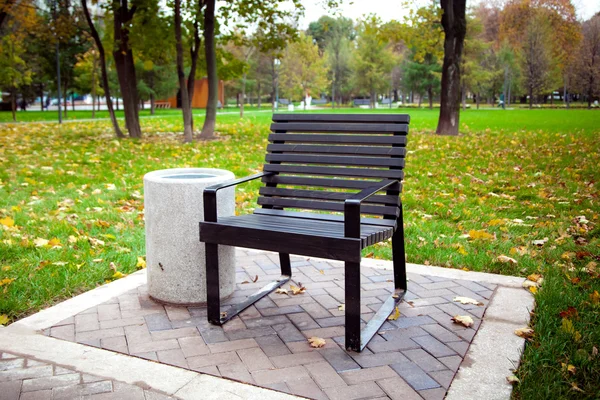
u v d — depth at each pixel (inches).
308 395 90.5
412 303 133.2
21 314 127.0
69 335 114.1
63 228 198.1
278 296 139.6
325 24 565.0
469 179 317.1
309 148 142.4
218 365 101.2
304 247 105.3
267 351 107.4
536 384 93.5
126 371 98.5
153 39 588.1
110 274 155.9
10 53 948.0
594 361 101.4
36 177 320.2
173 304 132.2
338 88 2231.8
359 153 136.3
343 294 141.2
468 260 166.4
